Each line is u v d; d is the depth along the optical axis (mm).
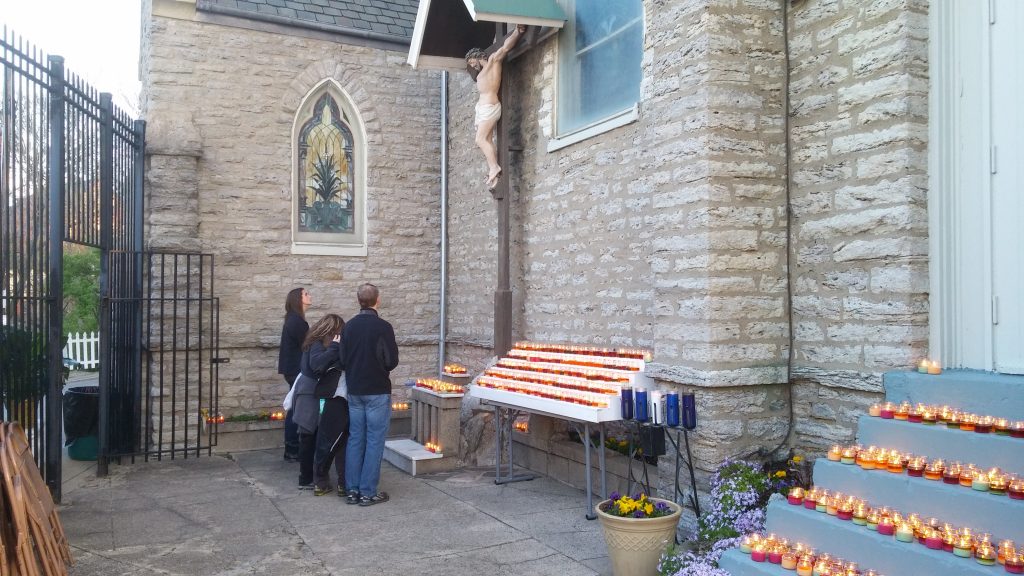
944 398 4184
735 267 5176
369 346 6445
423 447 8023
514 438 7930
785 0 5363
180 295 9016
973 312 4398
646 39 5832
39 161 6117
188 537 5574
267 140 9633
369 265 10219
